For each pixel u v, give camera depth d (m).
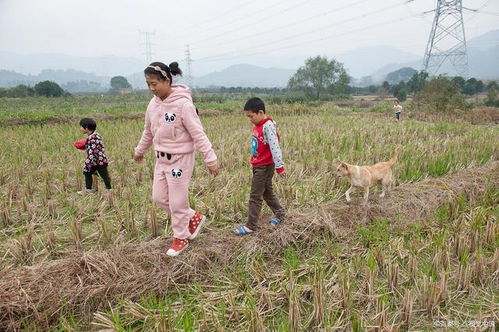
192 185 5.99
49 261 3.62
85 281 3.21
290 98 34.00
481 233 4.10
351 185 5.22
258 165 3.99
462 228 4.32
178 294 3.29
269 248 3.91
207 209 4.86
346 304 2.98
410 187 5.70
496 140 9.74
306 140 9.55
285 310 3.04
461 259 3.55
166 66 3.27
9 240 4.07
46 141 10.12
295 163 7.25
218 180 6.20
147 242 3.91
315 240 4.09
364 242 4.11
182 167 3.46
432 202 5.23
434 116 19.81
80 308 3.04
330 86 49.50
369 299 3.06
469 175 6.38
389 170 5.27
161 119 3.38
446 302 3.10
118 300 3.10
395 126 13.76
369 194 5.52
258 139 3.91
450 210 4.88
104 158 5.57
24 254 3.82
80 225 4.34
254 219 4.11
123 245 3.77
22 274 3.25
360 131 11.70
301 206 5.11
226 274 3.54
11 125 14.88
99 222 4.30
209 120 16.02
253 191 4.06
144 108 24.45
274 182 6.05
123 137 10.55
